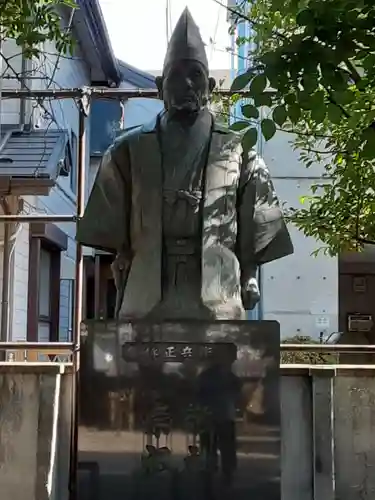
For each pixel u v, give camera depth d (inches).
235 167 190.4
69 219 262.2
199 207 186.5
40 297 458.9
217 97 268.1
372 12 130.3
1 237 371.9
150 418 178.2
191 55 189.8
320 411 213.6
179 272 184.7
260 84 133.8
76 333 251.9
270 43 237.8
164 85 192.5
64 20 420.5
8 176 326.6
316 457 212.2
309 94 131.6
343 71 134.1
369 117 157.2
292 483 213.5
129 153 192.1
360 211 268.1
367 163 240.8
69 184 505.4
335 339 409.4
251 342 179.3
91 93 273.3
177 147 190.2
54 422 212.7
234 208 189.0
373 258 545.3
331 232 274.1
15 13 227.5
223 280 183.6
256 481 176.4
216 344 179.5
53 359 434.3
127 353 179.9
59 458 213.8
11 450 212.8
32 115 383.6
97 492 177.0
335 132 255.3
